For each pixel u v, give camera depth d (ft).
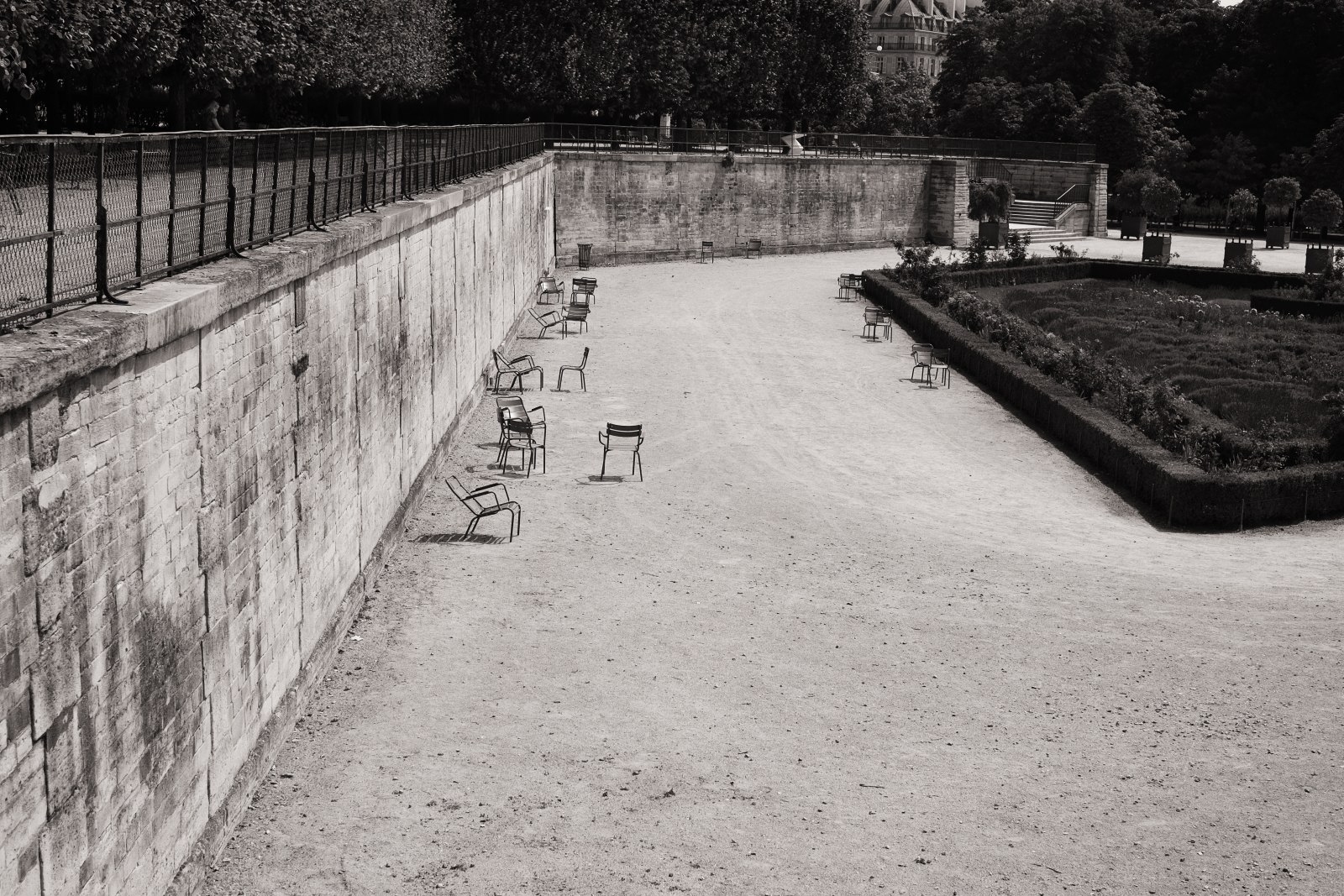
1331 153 310.24
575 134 223.71
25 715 33.06
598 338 156.97
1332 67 328.90
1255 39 350.84
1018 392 128.06
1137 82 369.71
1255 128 338.54
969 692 63.00
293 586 57.93
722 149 248.11
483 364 124.26
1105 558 84.74
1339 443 102.32
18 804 32.81
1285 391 131.85
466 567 77.97
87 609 36.55
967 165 288.92
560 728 57.72
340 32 156.46
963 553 84.38
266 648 53.78
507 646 66.59
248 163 56.95
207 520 46.50
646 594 74.49
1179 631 71.87
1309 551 88.28
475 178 125.29
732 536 85.66
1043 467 108.17
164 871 42.57
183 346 43.73
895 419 122.62
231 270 49.96
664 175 234.99
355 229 67.92
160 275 46.83
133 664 39.86
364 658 64.69
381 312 76.74
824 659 66.23
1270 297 191.93
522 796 51.67
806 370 143.23
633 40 247.09
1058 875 47.26
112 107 134.10
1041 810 51.98
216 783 47.50
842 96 309.42
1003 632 70.79
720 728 58.18
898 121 410.93
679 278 214.90
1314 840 50.34
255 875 45.83
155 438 41.39
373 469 75.05
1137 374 138.10
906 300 177.37
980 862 47.91
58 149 38.63
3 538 31.81
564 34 231.91
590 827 49.47
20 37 74.95
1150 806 52.60
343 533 67.41
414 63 190.29
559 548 81.66
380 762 54.24
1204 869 48.01
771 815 50.88
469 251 113.80
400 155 91.66
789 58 292.20
